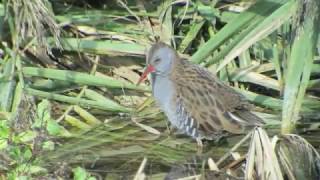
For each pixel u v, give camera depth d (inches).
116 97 527.8
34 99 501.4
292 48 477.7
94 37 541.0
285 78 511.5
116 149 485.4
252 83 531.5
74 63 538.9
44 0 518.0
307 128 502.6
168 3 548.4
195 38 549.6
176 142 497.4
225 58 502.6
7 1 521.0
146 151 485.4
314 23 474.6
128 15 549.6
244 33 505.7
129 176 459.2
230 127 490.9
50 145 451.2
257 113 509.4
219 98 494.9
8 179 425.4
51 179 447.2
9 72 512.7
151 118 513.7
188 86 497.0
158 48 498.3
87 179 420.2
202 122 492.7
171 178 458.9
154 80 504.1
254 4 506.6
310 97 522.3
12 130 447.8
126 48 533.0
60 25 534.3
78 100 511.5
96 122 506.9
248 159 440.5
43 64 535.5
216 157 483.5
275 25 494.6
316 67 520.1
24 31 510.9
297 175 448.5
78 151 480.4
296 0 482.3
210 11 545.3
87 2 566.3
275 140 448.8
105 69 537.6
